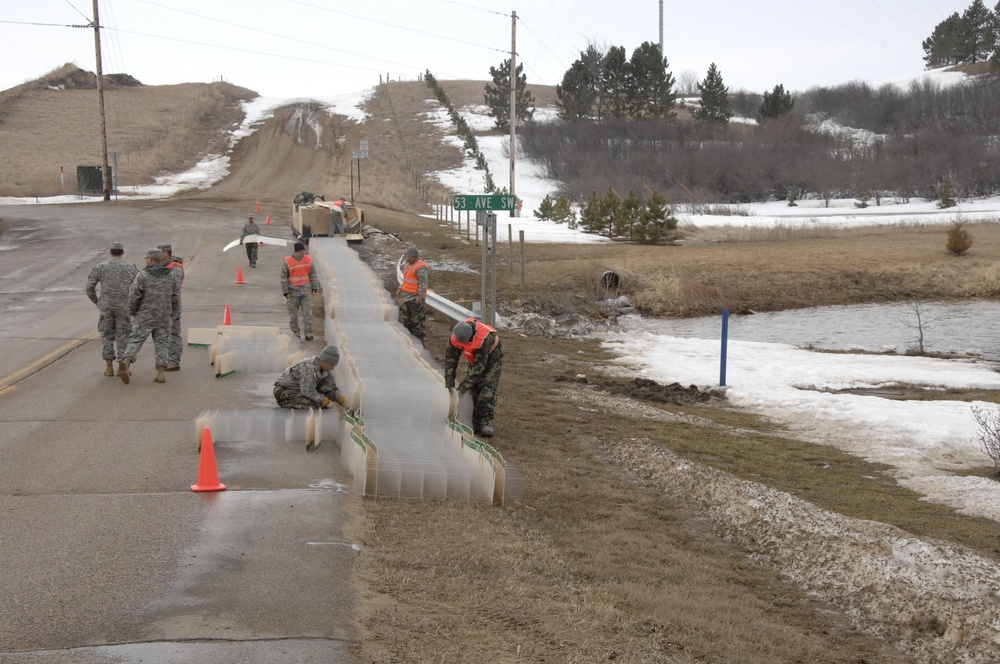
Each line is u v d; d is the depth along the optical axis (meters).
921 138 77.81
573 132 85.12
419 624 5.41
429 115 97.38
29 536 6.66
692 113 93.12
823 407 14.51
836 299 27.08
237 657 4.84
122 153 77.31
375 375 11.60
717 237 39.59
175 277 12.84
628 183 71.25
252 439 9.63
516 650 5.14
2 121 85.88
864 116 101.25
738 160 74.00
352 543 6.74
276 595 5.71
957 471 11.12
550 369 17.52
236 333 14.87
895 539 7.66
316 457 9.15
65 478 8.16
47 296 21.64
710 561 7.68
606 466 10.54
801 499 9.25
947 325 23.47
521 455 10.47
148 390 11.94
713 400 15.37
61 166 62.91
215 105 101.81
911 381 17.06
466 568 6.49
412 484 8.28
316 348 15.41
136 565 6.15
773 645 5.95
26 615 5.32
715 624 6.11
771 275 28.22
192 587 5.80
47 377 12.66
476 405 11.02
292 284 16.02
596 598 6.21
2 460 8.67
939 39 141.25
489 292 25.02
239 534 6.81
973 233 38.69
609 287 26.62
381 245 31.97
